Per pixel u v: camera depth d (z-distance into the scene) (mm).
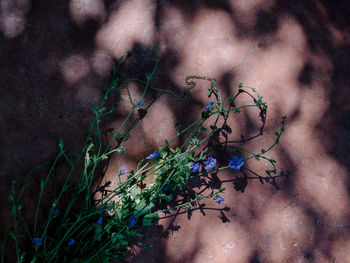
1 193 999
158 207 1059
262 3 1197
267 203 1076
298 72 1157
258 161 1099
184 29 1155
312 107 1142
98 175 1064
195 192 1075
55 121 1058
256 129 1116
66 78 1084
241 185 1084
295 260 1050
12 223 998
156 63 1076
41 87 1064
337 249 1065
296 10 1203
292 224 1066
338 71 1180
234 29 1167
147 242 1040
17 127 1033
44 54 1086
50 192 1032
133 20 1148
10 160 1015
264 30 1173
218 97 1123
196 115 1113
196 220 1059
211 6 1179
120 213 1030
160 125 1102
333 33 1208
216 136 1104
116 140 1084
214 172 1087
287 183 1092
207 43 1151
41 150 1036
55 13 1119
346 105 1159
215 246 1047
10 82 1050
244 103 1126
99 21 1141
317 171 1107
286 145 1114
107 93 1063
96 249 996
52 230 1021
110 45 1126
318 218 1077
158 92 1115
